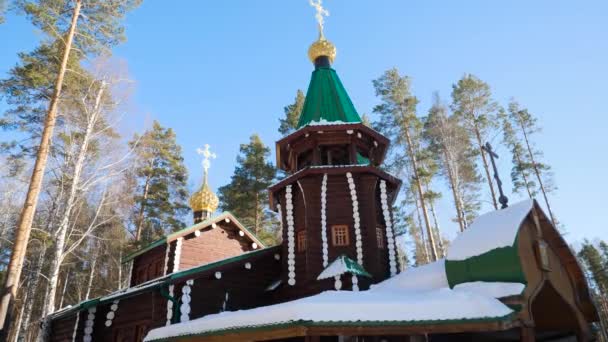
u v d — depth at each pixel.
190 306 14.81
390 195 19.00
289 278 16.11
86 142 22.80
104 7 19.20
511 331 12.48
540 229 10.57
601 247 47.78
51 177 26.17
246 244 23.25
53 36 19.34
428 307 8.72
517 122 36.88
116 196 29.39
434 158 32.66
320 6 23.12
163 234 35.34
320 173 16.89
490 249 9.91
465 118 32.78
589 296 11.12
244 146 34.81
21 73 23.06
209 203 25.41
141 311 16.86
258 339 9.33
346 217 16.38
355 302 8.79
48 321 20.20
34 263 28.53
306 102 20.11
